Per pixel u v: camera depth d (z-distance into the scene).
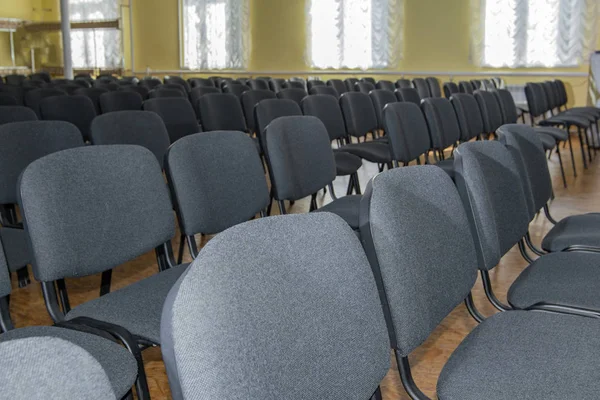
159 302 1.72
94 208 1.79
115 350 1.43
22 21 15.52
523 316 1.68
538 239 3.96
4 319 1.62
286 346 0.96
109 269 1.94
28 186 1.64
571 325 1.60
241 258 0.94
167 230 2.04
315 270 1.05
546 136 5.35
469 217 1.84
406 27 11.27
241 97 5.51
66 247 1.71
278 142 2.79
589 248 2.29
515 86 10.36
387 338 1.17
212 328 0.86
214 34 13.14
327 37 11.91
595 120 7.14
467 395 1.29
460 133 4.93
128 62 14.49
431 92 9.32
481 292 3.09
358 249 1.14
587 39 9.75
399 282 1.36
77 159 1.79
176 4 13.55
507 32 10.32
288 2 12.28
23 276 2.95
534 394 1.27
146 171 1.98
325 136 3.16
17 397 0.60
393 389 2.18
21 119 3.73
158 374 2.29
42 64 15.70
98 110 5.82
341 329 1.06
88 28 14.72
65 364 0.64
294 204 4.88
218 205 2.21
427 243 1.50
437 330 2.66
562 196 5.26
